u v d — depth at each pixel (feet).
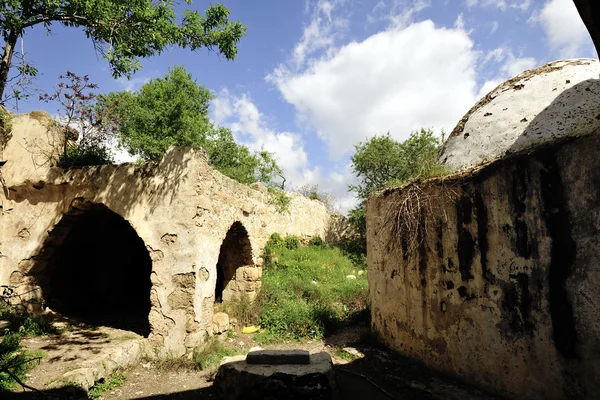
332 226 76.13
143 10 17.22
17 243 21.90
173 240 19.24
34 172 21.74
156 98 50.52
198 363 17.39
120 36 17.46
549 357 10.83
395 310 18.02
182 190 19.39
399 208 17.54
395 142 61.36
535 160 11.48
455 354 14.17
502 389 12.26
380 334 19.53
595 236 9.76
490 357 12.73
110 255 29.60
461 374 13.89
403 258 17.40
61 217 21.29
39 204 21.98
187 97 52.44
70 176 21.17
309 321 23.09
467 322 13.69
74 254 25.53
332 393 13.17
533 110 16.89
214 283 20.99
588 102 14.51
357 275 42.68
